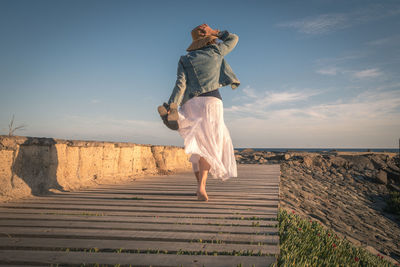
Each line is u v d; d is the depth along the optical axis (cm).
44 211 298
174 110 299
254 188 502
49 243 202
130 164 723
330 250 289
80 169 520
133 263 172
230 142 347
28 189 385
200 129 323
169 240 216
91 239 213
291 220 329
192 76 325
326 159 1293
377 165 1272
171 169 947
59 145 454
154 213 299
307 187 840
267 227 256
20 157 378
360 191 995
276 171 878
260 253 191
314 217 570
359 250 362
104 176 600
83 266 169
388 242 563
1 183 350
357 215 709
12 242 202
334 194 857
